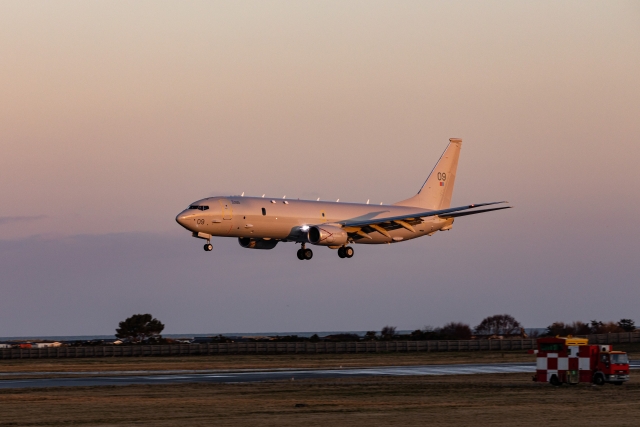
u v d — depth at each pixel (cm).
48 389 14312
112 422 9806
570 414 10338
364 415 10269
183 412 10669
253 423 9575
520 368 19950
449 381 15612
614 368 14450
